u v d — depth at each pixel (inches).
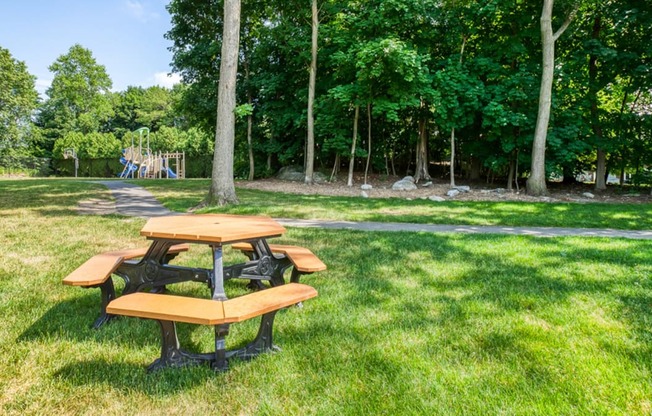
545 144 578.6
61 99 2420.0
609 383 90.9
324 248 231.5
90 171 1724.9
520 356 104.0
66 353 105.0
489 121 586.6
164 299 100.0
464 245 242.2
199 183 732.0
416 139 755.4
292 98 783.1
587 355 104.1
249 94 800.9
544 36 537.6
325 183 697.0
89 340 112.9
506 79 603.8
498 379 92.8
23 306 137.6
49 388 88.6
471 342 112.3
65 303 141.3
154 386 90.0
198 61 761.0
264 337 106.5
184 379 92.9
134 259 157.5
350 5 653.9
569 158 585.9
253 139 839.7
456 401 83.9
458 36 638.5
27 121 1780.3
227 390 88.9
